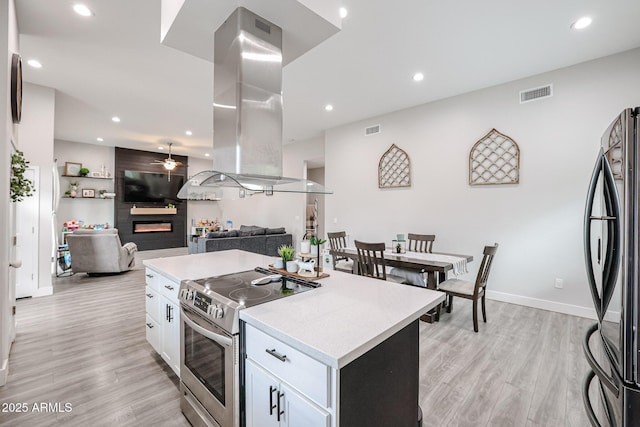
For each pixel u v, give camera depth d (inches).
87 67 140.0
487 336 114.8
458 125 171.3
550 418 70.8
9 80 88.7
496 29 109.1
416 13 100.4
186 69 142.0
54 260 217.2
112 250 205.6
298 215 295.1
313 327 47.6
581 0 93.7
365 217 218.1
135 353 101.3
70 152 292.0
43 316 134.0
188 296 68.1
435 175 180.9
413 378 58.2
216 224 378.0
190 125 234.8
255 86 65.0
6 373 84.3
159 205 350.3
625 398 47.3
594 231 106.2
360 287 70.7
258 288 68.7
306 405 42.6
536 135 145.3
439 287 130.5
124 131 254.1
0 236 83.6
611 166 56.2
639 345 46.5
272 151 67.8
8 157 85.7
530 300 147.9
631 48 121.6
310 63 134.9
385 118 205.8
